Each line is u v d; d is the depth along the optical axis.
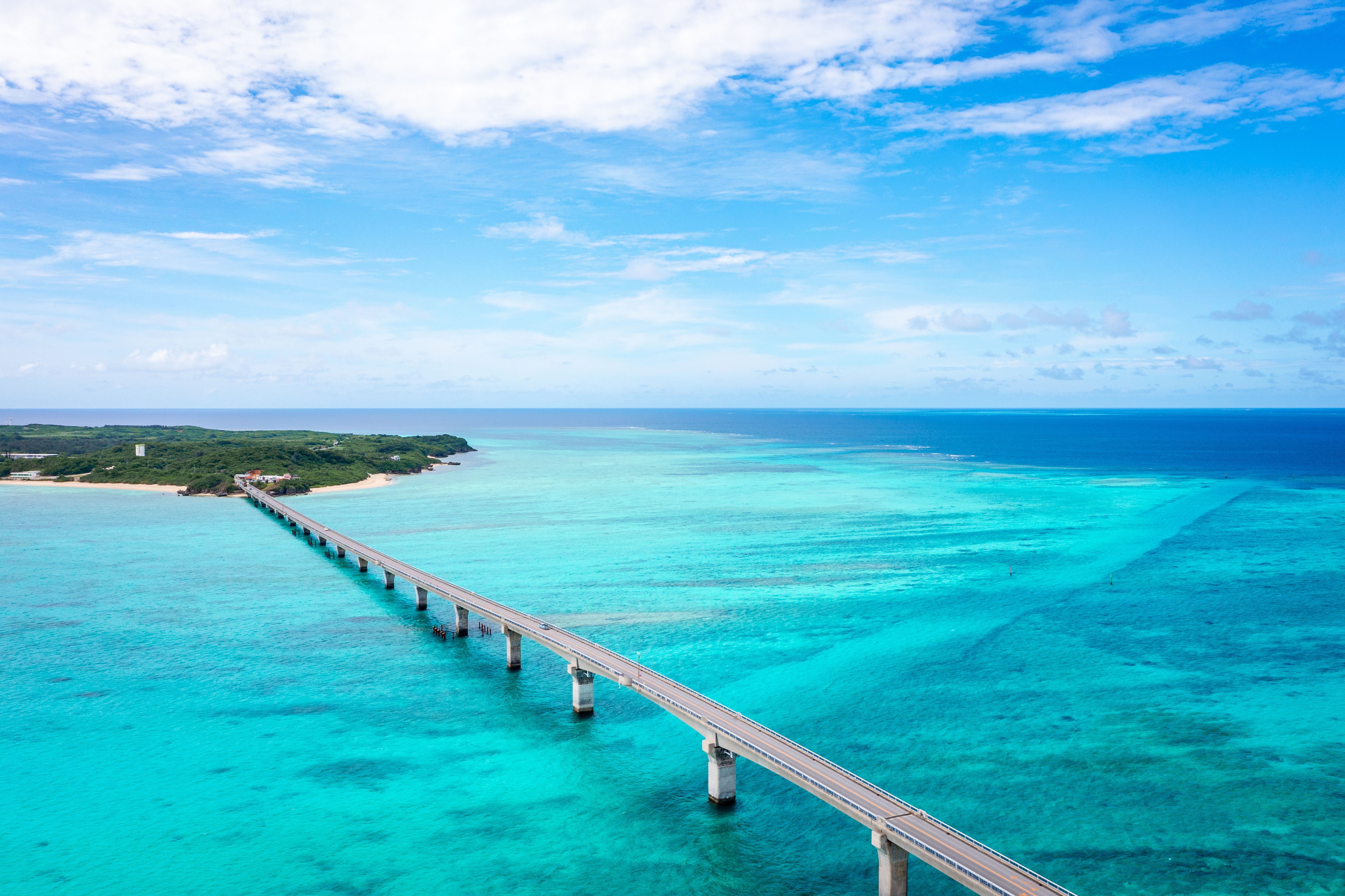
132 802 63.34
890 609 115.00
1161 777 65.38
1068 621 108.25
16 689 86.62
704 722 63.44
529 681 90.50
